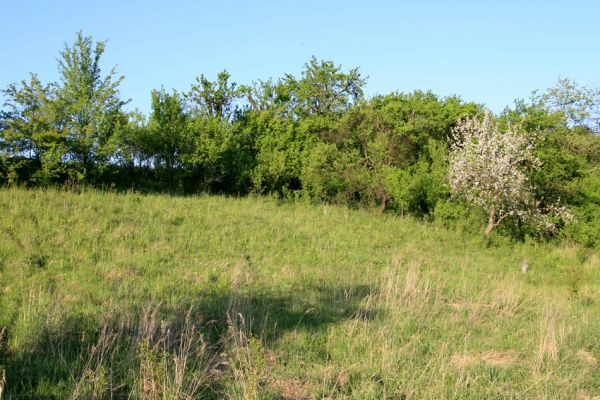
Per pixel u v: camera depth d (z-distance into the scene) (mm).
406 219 22969
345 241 17484
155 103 23594
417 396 6797
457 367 7816
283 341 8336
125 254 12711
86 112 20250
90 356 6703
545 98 29047
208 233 15734
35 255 11766
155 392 6066
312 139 26672
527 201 21906
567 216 22562
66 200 16984
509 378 7559
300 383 6973
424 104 25922
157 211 17438
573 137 26672
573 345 9266
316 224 19422
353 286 11828
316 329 9047
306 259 14633
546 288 15086
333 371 7348
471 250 19812
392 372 7355
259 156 25031
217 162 23531
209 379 6738
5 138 18984
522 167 23078
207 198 21719
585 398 7098
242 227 17031
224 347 7809
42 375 6500
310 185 24578
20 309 8406
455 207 22609
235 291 10195
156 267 12016
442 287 12797
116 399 6160
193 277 11594
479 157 21500
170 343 7469
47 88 20266
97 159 20469
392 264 15227
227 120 24156
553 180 23516
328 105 32938
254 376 6246
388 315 10047
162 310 8930
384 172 23734
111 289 10070
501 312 11266
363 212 23391
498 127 22875
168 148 23281
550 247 22109
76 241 13172
